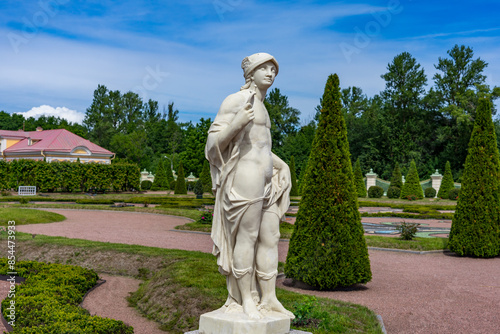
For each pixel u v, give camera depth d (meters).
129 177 45.56
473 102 52.31
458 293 8.60
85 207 26.27
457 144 55.12
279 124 70.19
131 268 10.13
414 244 14.02
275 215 4.74
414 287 9.07
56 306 6.30
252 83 4.83
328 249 8.54
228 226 4.67
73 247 11.51
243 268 4.55
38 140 52.19
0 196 35.56
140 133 70.69
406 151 57.41
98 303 7.88
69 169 40.31
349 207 8.70
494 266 11.52
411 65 59.84
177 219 21.84
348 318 6.52
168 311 7.13
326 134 8.88
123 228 17.88
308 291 8.65
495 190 12.75
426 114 59.03
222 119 4.59
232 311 4.61
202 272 8.51
